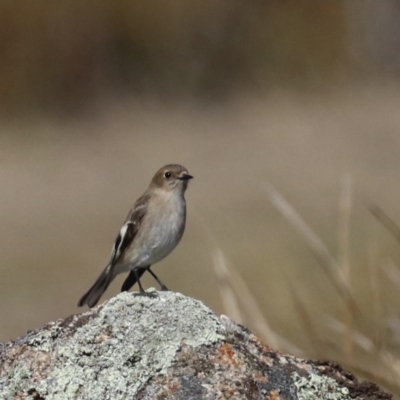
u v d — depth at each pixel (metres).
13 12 48.12
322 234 28.52
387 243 26.38
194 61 50.12
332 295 21.23
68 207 35.12
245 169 38.16
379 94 47.97
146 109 47.91
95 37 49.09
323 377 9.56
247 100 48.91
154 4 50.19
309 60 50.84
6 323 23.06
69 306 24.58
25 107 47.62
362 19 51.25
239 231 30.08
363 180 34.81
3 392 9.43
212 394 9.11
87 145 43.59
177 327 9.63
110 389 9.27
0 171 40.19
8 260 29.00
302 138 41.75
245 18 51.50
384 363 12.64
